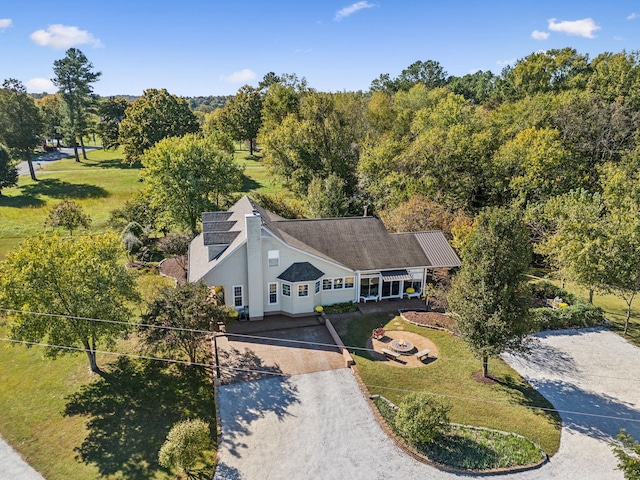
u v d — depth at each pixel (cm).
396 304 3066
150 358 2356
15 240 4506
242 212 3116
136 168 8106
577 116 4412
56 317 1964
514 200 4109
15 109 6481
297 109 6638
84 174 7506
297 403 2019
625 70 5462
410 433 1752
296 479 1606
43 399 2044
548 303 3067
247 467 1658
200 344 2305
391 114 6569
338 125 5772
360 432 1847
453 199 4372
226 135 6969
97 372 2244
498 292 2003
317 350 2469
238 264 2756
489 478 1630
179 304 2198
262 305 2823
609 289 2720
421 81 10331
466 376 2242
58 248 2069
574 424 1906
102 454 1719
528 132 4253
